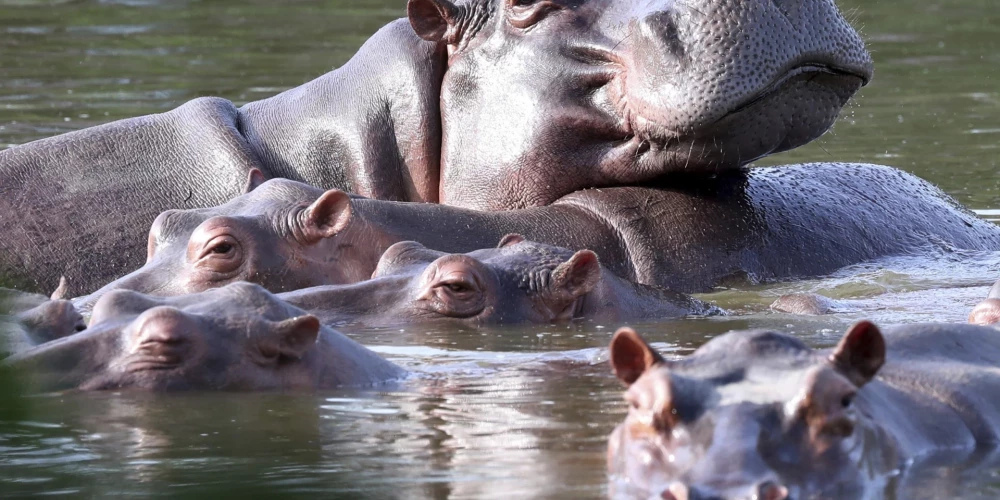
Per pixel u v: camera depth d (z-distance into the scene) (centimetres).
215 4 4744
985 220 2267
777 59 1733
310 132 2120
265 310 1195
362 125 2084
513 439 976
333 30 4256
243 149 2080
